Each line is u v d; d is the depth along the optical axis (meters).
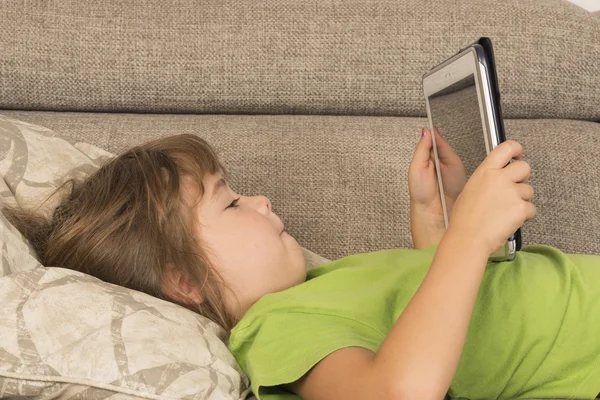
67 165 1.18
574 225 1.43
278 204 1.43
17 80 1.51
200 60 1.52
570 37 1.54
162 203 1.02
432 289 0.79
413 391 0.74
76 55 1.52
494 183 0.83
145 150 1.11
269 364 0.85
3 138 1.16
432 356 0.75
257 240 1.03
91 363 0.79
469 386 0.96
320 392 0.81
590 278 1.02
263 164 1.45
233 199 1.07
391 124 1.51
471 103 0.92
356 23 1.53
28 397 0.79
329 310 0.91
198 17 1.54
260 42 1.53
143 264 1.01
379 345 0.85
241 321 0.94
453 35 1.53
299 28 1.53
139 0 1.55
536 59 1.53
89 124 1.48
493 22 1.54
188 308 1.02
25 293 0.85
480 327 0.98
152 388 0.79
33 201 1.12
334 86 1.53
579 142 1.49
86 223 1.04
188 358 0.84
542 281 1.00
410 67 1.52
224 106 1.54
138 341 0.82
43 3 1.53
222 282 1.01
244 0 1.55
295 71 1.52
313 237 1.42
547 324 0.97
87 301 0.86
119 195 1.05
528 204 0.83
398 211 1.43
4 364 0.78
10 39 1.51
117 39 1.52
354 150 1.47
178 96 1.53
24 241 1.01
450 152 1.04
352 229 1.42
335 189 1.44
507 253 0.90
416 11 1.54
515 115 1.56
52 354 0.80
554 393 0.96
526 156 1.47
